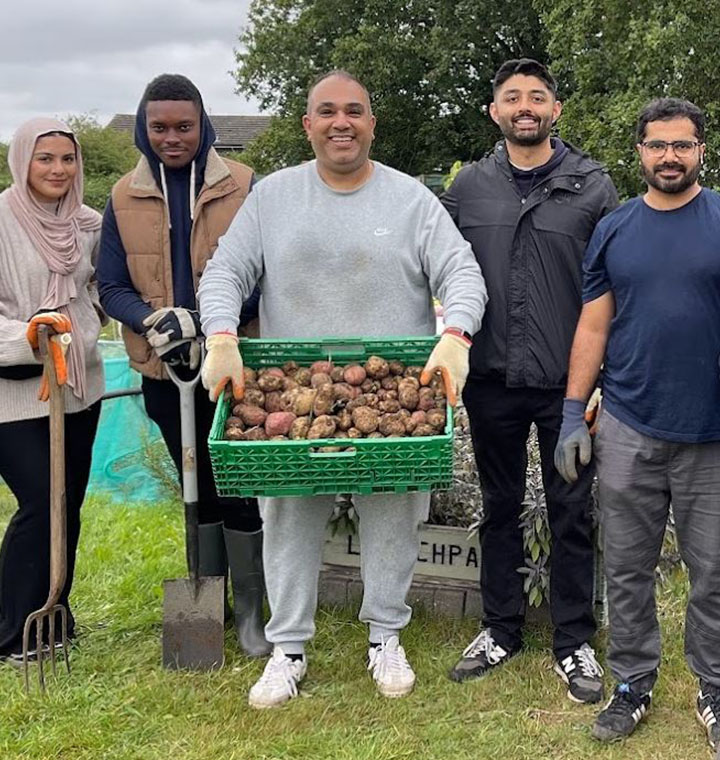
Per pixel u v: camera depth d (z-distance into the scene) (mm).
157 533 5129
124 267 3420
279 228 3082
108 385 6059
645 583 3000
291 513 3221
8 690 3375
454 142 30250
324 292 3084
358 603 4035
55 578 3279
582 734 3059
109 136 35688
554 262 3080
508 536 3439
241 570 3641
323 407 2896
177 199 3381
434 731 3084
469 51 28125
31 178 3312
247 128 51344
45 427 3443
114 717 3197
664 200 2691
